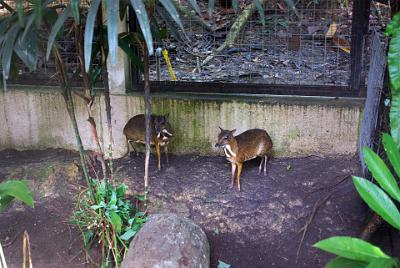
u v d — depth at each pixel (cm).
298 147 434
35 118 456
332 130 427
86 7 371
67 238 370
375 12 478
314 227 366
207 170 423
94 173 425
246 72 483
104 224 353
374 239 348
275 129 432
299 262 348
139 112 441
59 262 355
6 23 289
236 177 413
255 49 486
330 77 462
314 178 405
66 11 257
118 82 438
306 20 470
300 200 384
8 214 393
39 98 450
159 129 405
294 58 477
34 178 418
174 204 388
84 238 359
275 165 428
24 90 451
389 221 214
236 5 268
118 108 443
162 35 370
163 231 322
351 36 419
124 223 361
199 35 504
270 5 481
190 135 444
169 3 247
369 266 193
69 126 453
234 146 383
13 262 355
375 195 219
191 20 495
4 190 254
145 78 346
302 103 425
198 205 386
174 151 450
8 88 454
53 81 455
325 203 379
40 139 461
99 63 395
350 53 425
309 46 471
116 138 449
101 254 357
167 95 441
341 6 460
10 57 270
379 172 225
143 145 449
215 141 441
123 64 433
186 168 427
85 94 356
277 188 398
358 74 426
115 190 368
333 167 417
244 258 353
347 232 361
